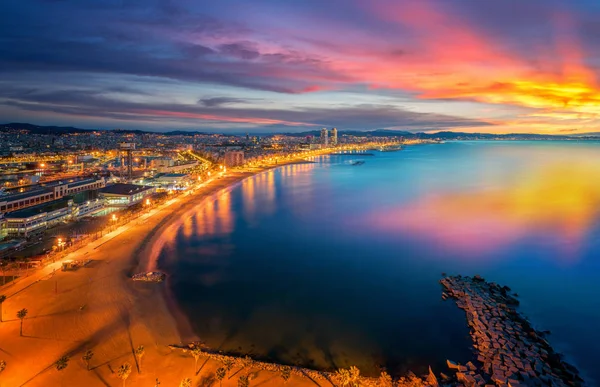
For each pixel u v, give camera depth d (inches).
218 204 7815.0
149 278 3629.4
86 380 2164.1
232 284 3772.1
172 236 5305.1
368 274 4153.5
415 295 3629.4
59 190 6481.3
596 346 2883.9
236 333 2864.2
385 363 2566.4
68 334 2603.3
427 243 5339.6
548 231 6008.9
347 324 3058.6
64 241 4594.0
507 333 2901.1
